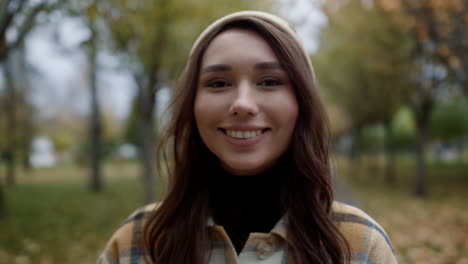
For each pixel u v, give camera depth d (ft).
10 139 38.96
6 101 43.04
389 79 36.96
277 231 3.30
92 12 12.06
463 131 59.57
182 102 3.50
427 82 32.81
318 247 3.29
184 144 3.69
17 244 18.24
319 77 48.93
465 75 18.66
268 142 3.18
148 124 22.07
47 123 92.17
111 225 23.12
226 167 3.57
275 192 3.67
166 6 14.97
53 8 12.40
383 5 20.10
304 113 3.36
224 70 3.15
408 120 92.38
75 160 100.53
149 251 3.67
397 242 17.95
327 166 3.60
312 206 3.35
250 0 16.84
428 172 59.93
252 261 3.27
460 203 30.78
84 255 16.63
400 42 27.94
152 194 22.48
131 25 14.90
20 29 14.40
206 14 15.96
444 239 18.21
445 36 17.90
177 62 18.16
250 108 2.99
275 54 3.21
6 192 39.63
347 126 72.33
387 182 50.26
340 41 35.14
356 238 3.50
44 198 35.27
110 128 83.66
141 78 19.35
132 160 115.55
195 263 3.29
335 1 23.41
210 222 3.44
